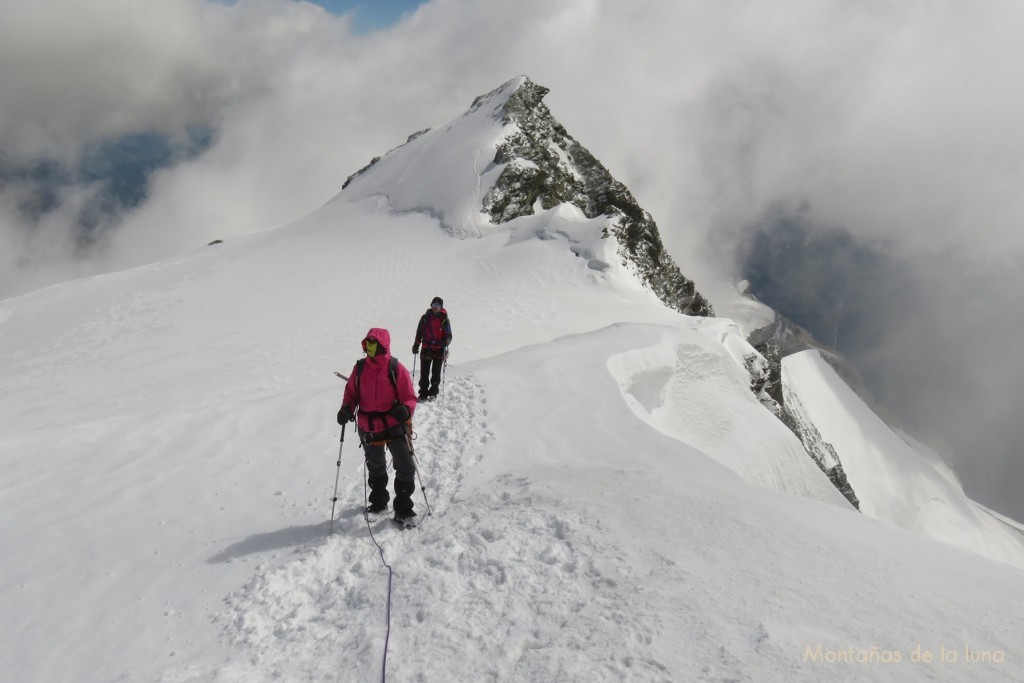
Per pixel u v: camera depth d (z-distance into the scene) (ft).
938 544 17.57
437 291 119.85
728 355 79.87
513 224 147.95
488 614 13.16
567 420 31.83
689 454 27.20
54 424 71.77
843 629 11.55
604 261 121.39
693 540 15.14
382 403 19.51
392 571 15.76
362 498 21.98
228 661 13.15
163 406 71.00
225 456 26.32
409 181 186.91
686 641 11.18
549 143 192.24
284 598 15.48
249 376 81.46
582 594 13.38
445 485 23.06
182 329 112.57
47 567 17.39
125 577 16.85
